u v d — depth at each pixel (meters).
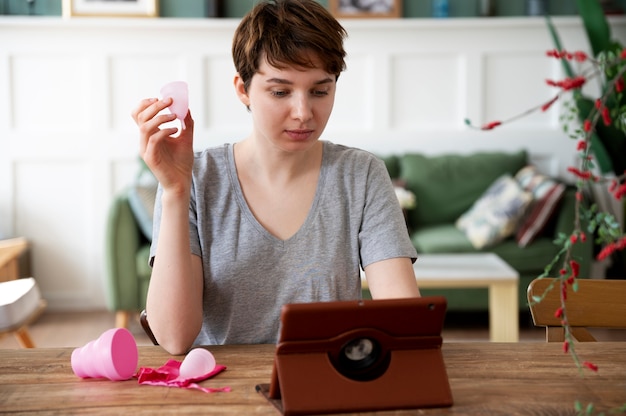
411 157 5.00
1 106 4.87
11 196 4.92
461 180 4.93
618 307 1.64
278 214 1.64
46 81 4.89
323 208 1.64
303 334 1.16
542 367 1.38
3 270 4.15
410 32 5.06
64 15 4.87
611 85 1.03
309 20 1.43
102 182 4.96
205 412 1.18
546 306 1.64
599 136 4.43
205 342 1.66
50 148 4.93
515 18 5.04
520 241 4.39
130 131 4.96
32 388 1.29
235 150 1.67
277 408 1.18
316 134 1.50
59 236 4.97
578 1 4.52
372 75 5.09
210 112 5.02
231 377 1.33
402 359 1.20
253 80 1.48
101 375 1.32
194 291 1.51
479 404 1.21
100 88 4.92
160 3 5.03
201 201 1.63
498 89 5.12
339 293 1.64
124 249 4.26
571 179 5.15
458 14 5.18
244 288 1.62
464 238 4.47
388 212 1.65
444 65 5.11
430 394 1.19
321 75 1.45
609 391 1.26
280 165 1.63
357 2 5.07
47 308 4.99
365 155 1.71
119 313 4.37
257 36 1.45
